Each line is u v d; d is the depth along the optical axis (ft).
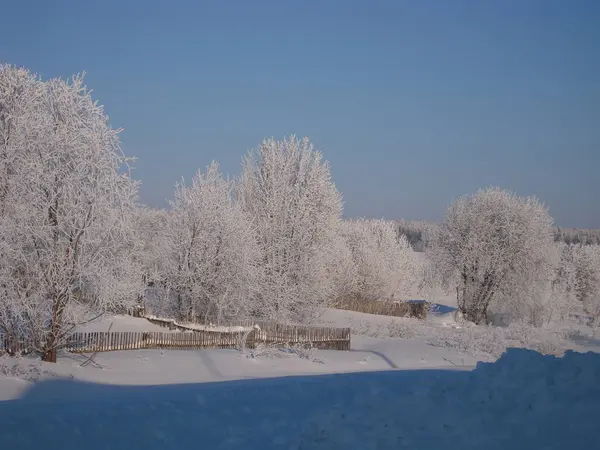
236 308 97.96
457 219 152.35
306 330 90.22
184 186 102.37
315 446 22.57
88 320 67.87
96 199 66.90
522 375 28.53
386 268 166.09
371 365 77.46
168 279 98.27
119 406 32.71
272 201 114.21
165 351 76.13
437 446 20.99
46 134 68.08
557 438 20.63
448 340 97.09
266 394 35.76
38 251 65.31
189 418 29.32
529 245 144.97
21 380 51.55
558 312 149.69
